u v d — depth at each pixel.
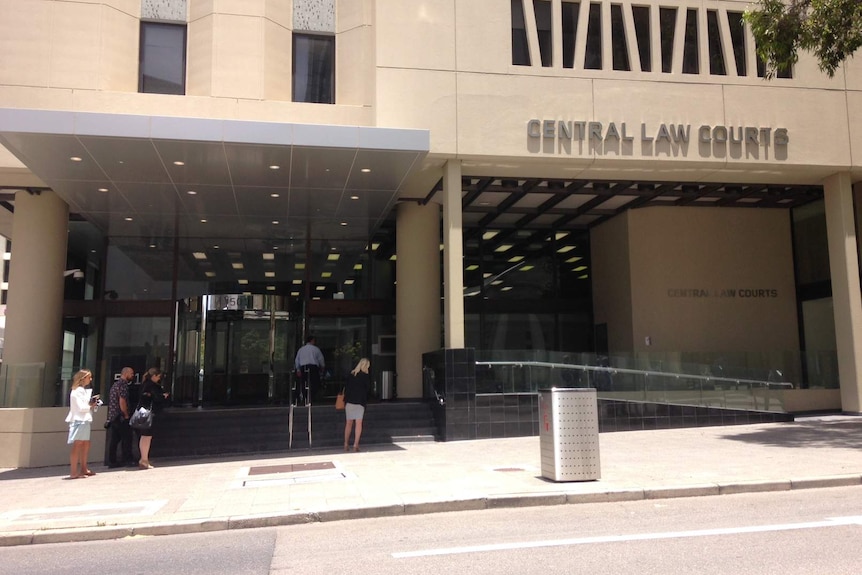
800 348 22.25
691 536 6.77
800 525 7.14
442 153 16.27
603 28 17.42
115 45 16.58
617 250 22.75
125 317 20.94
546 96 16.81
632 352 21.62
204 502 8.95
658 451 12.77
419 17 16.64
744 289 22.22
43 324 18.28
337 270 22.20
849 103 18.20
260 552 6.63
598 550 6.29
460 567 5.84
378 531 7.42
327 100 17.75
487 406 16.05
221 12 16.95
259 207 17.58
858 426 16.11
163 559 6.50
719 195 20.53
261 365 19.09
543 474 10.02
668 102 17.30
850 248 18.25
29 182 17.67
